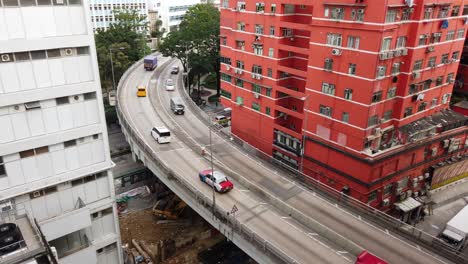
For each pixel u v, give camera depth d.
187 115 62.34
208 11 90.19
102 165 31.38
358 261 27.62
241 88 57.31
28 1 25.12
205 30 80.44
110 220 33.78
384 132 43.19
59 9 26.47
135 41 95.25
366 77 38.81
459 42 47.16
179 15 143.62
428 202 50.47
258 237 29.58
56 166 29.27
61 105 28.20
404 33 39.81
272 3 47.66
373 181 42.00
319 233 33.44
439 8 41.41
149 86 76.38
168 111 63.41
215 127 58.00
